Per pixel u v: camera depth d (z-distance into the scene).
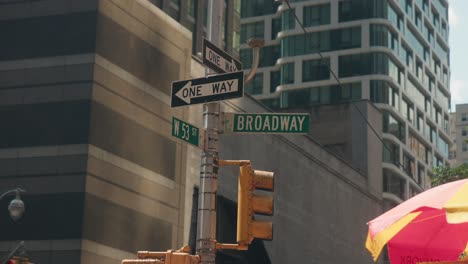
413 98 107.94
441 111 121.06
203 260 12.06
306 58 101.06
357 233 69.12
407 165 101.50
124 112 40.41
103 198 38.16
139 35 42.25
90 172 37.56
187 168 45.22
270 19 108.50
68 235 36.69
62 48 39.38
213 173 12.55
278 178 56.31
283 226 56.12
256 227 11.70
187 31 46.56
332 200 64.81
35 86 39.38
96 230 37.44
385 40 99.62
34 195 37.78
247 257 52.25
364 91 97.44
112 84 39.81
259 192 53.84
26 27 40.28
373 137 76.00
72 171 37.50
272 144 55.88
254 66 13.70
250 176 11.88
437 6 123.69
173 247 42.88
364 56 98.75
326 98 98.94
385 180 94.50
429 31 119.06
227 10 76.25
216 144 12.69
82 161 37.47
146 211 41.09
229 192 49.16
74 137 37.97
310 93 99.94
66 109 38.44
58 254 36.62
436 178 59.72
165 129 43.53
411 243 11.03
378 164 76.50
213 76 12.87
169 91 44.25
